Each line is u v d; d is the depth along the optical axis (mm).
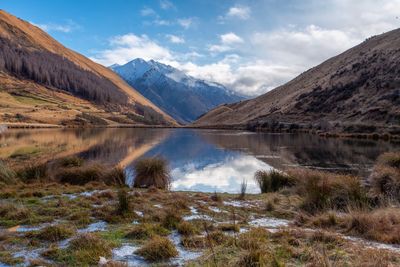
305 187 12750
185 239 7203
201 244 7078
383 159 16797
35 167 16469
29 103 156750
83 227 8289
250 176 22609
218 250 6602
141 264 6008
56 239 7125
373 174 14359
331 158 31703
